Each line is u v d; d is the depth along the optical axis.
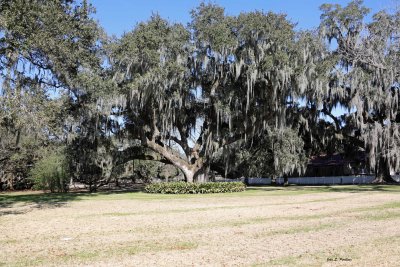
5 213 15.97
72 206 18.94
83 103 24.59
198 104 29.89
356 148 40.72
